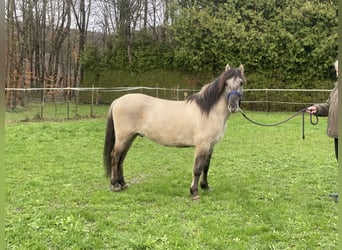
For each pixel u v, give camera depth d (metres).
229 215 4.23
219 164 7.10
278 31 19.58
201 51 20.84
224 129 4.99
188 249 3.25
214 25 20.39
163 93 21.77
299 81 19.83
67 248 3.29
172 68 22.28
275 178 6.04
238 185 5.59
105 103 22.23
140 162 7.21
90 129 11.27
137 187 5.41
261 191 5.26
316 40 19.12
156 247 3.31
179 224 3.92
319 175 6.20
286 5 20.31
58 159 7.29
